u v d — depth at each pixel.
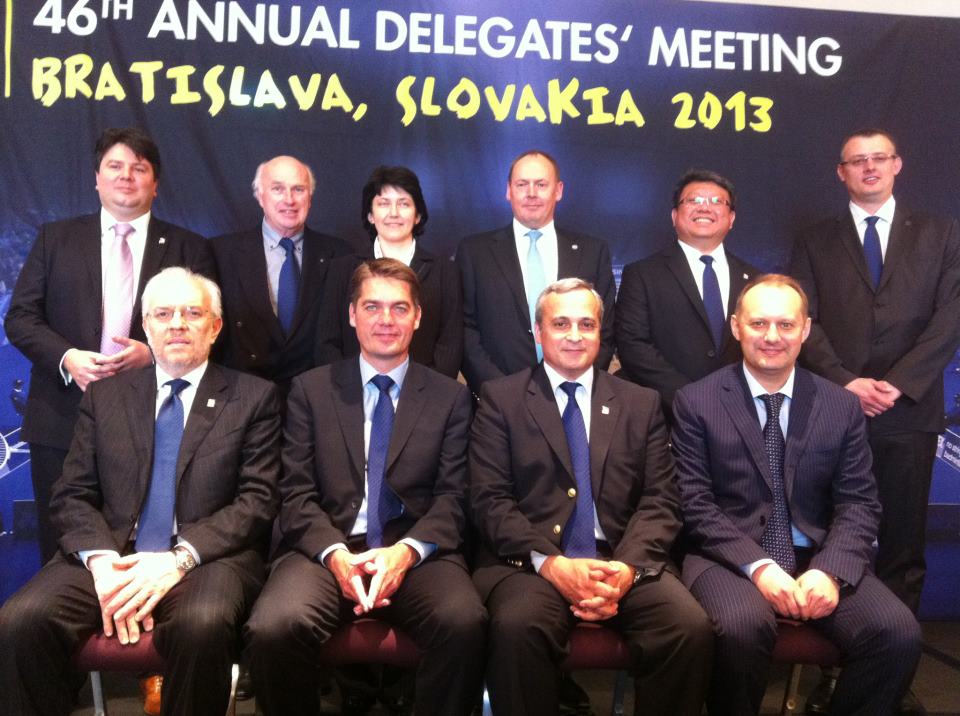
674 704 2.14
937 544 3.61
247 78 3.43
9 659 2.04
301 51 3.45
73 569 2.24
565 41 3.54
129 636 2.12
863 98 3.58
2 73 3.33
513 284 3.06
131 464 2.35
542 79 3.53
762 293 2.47
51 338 2.82
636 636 2.19
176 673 2.06
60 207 3.36
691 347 3.02
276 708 2.12
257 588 2.30
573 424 2.48
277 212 3.09
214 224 3.43
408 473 2.43
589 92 3.54
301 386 2.52
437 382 2.54
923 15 3.59
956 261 3.11
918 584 3.09
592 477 2.42
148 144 2.97
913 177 3.59
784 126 3.58
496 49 3.52
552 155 3.54
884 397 2.93
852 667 2.22
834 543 2.35
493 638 2.14
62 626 2.08
